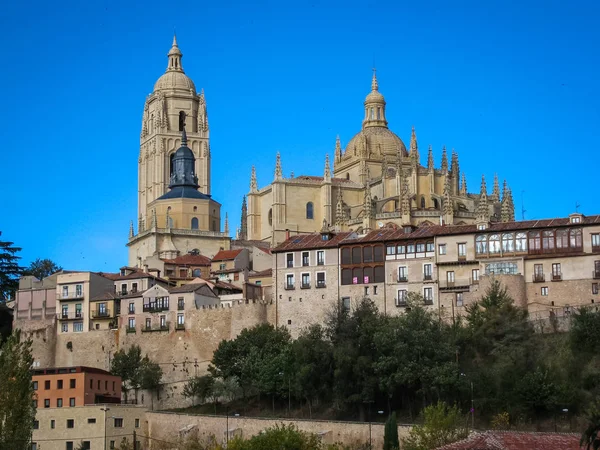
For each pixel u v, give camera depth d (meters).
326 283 190.12
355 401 156.88
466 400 152.12
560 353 156.75
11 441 118.31
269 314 192.75
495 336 163.50
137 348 194.38
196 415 161.50
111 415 162.88
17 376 121.50
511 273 178.62
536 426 143.50
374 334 160.12
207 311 194.38
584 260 176.38
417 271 185.62
